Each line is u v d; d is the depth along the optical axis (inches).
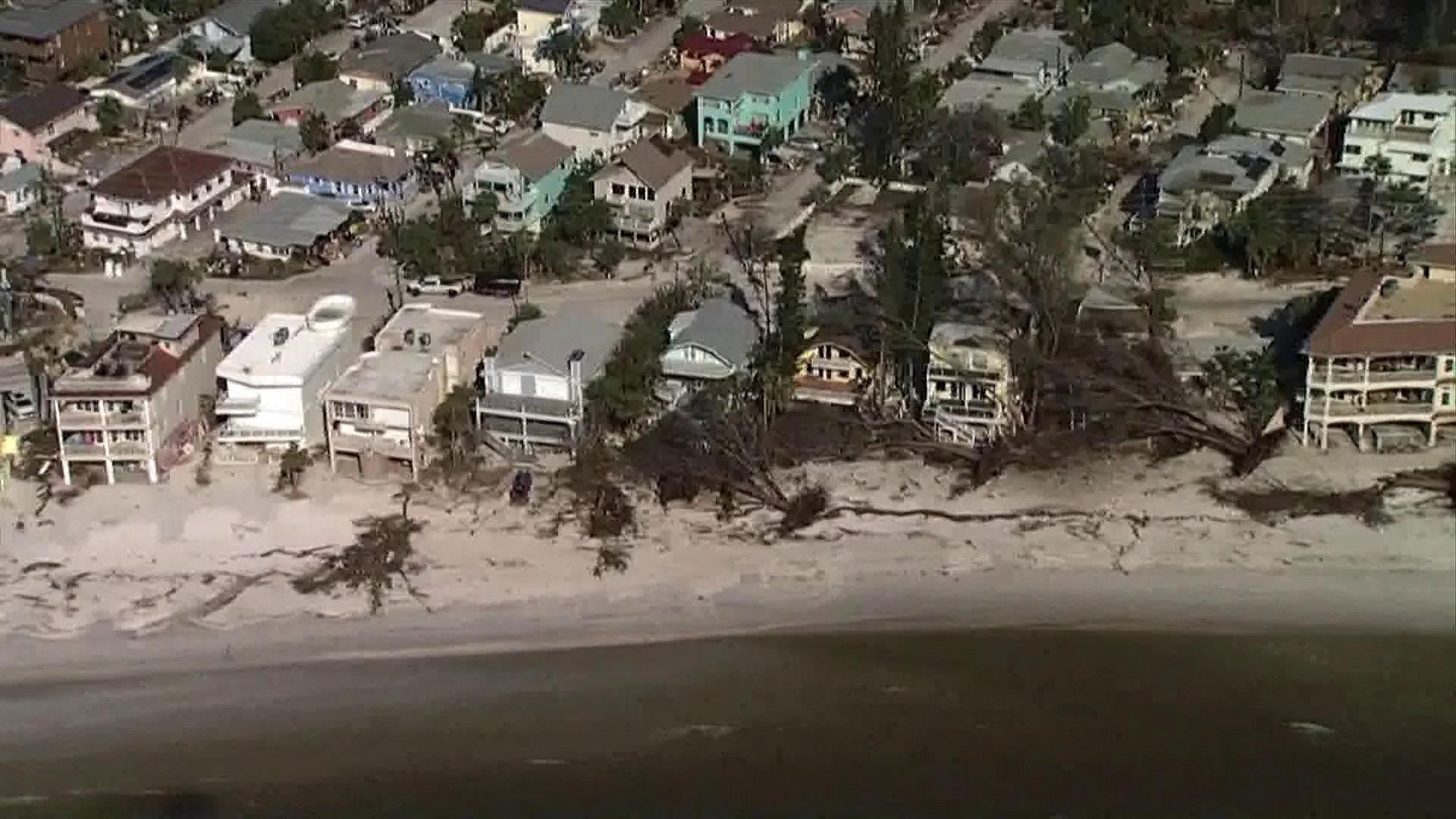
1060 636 6235.2
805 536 6702.8
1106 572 6515.8
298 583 6560.0
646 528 6752.0
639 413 7170.3
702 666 6146.7
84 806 5595.5
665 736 5821.9
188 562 6678.2
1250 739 5748.0
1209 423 7116.1
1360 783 5546.3
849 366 7377.0
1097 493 6865.2
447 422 7081.7
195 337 7431.1
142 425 6958.7
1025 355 7224.4
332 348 7411.4
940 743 5757.9
